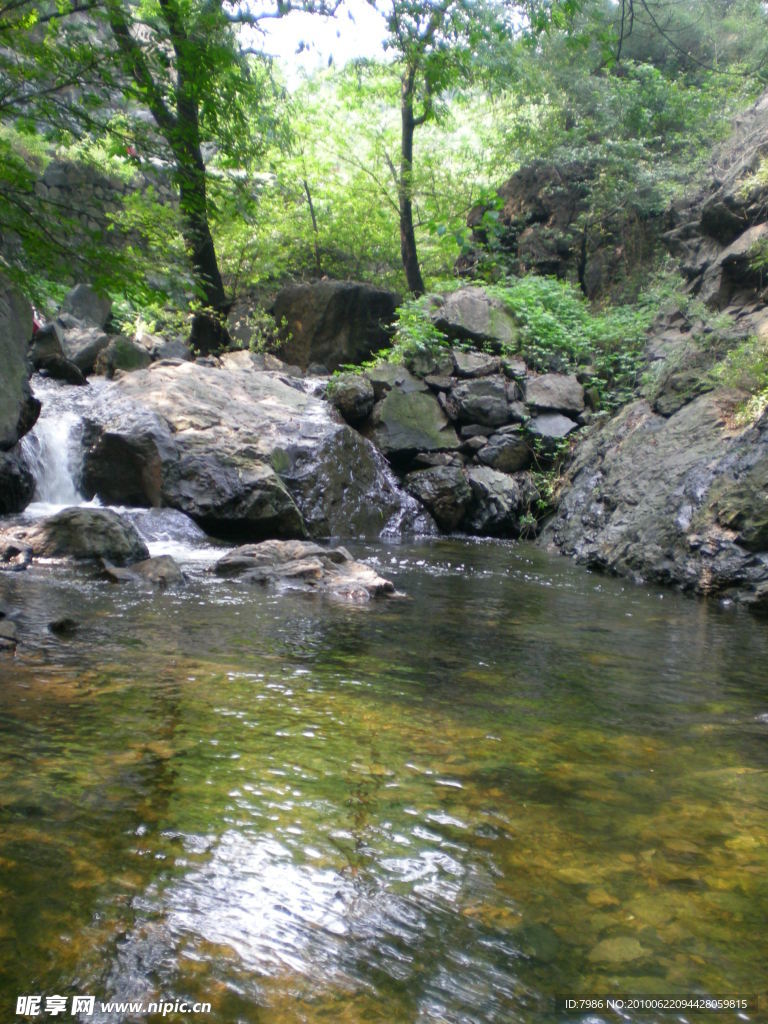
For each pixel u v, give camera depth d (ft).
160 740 10.84
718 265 43.14
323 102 75.15
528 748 11.62
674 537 28.63
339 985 6.28
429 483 41.65
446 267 78.79
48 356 39.52
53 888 7.20
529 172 61.82
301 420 39.86
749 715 13.89
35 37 21.71
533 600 24.35
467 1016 6.01
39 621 16.97
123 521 25.73
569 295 52.01
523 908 7.43
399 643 17.75
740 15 74.69
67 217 22.67
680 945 6.97
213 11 23.47
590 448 39.37
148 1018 5.77
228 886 7.47
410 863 8.10
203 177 24.94
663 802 9.92
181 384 39.22
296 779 9.91
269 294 73.61
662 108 66.44
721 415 32.07
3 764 9.68
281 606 20.83
